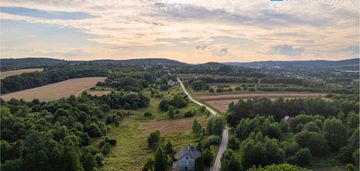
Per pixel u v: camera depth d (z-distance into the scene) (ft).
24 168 229.04
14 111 351.25
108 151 310.86
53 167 232.94
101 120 408.87
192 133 360.48
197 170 259.39
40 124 297.53
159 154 266.77
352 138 270.05
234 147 302.04
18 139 261.24
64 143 267.80
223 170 234.58
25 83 494.18
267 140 259.80
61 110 353.10
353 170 242.17
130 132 380.58
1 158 236.84
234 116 392.06
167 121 423.64
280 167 197.47
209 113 435.94
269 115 366.63
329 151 289.12
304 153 263.29
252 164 252.62
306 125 310.86
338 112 384.47
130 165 278.87
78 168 239.50
